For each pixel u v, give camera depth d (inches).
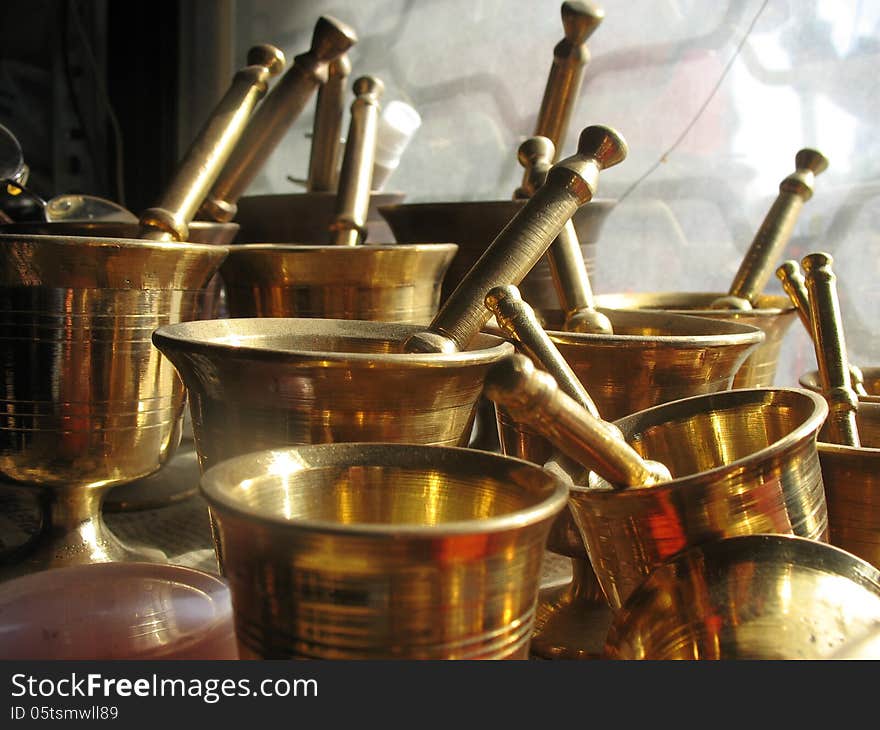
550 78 38.1
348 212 35.8
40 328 26.5
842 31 38.7
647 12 43.1
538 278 35.7
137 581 21.8
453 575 15.0
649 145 43.6
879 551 23.5
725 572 18.4
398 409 21.4
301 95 36.7
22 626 20.2
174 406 29.4
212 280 30.4
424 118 50.4
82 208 39.1
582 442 18.7
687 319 29.5
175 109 55.7
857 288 39.1
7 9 57.9
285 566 15.2
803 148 38.6
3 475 28.3
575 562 27.6
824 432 27.9
